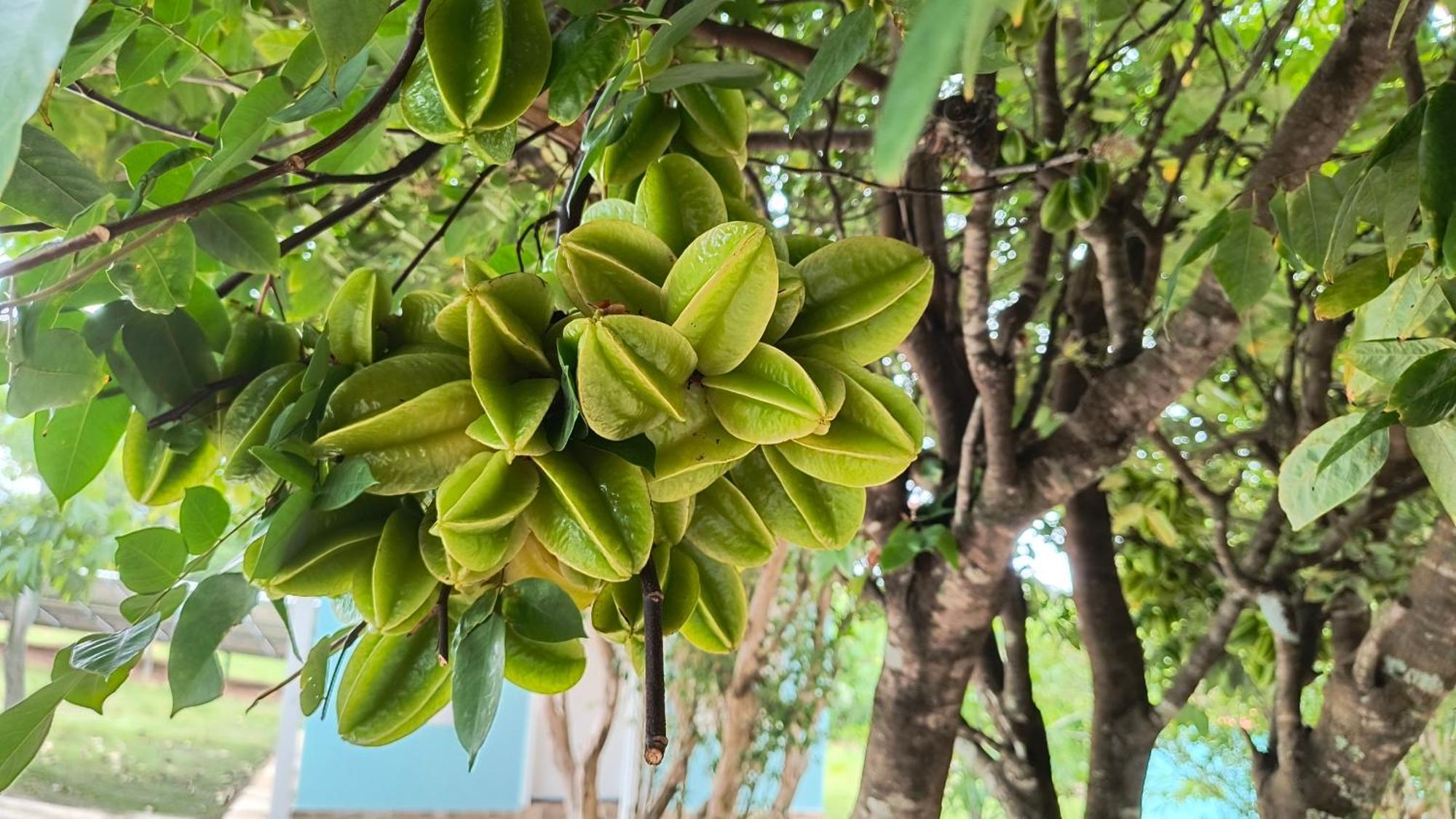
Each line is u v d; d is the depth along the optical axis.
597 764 2.75
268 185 0.76
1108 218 1.43
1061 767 5.06
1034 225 1.56
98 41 0.73
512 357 0.55
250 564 0.55
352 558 0.59
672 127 0.75
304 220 1.03
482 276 0.56
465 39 0.61
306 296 1.38
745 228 0.51
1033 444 1.32
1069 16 1.78
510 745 3.61
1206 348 1.18
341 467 0.53
